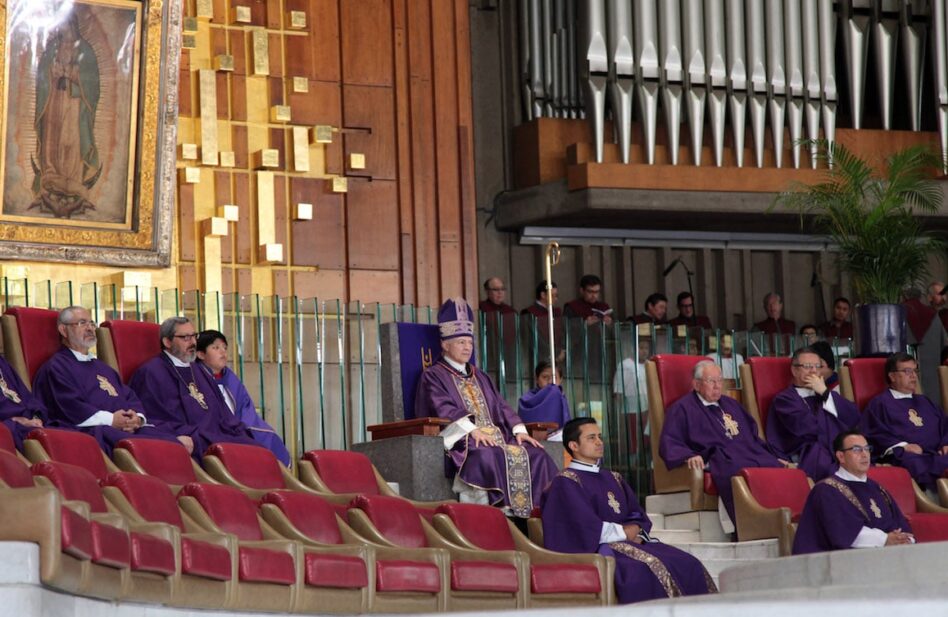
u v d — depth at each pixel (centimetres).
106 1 1477
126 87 1491
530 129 1834
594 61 1797
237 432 1202
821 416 1352
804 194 1742
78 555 762
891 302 1534
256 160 1628
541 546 1134
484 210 1856
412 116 1709
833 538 1135
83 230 1474
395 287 1681
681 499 1280
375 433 1214
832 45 1856
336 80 1681
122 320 1228
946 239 1967
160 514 902
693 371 1322
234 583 870
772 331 1856
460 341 1248
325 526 995
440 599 973
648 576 1066
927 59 1906
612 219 1848
